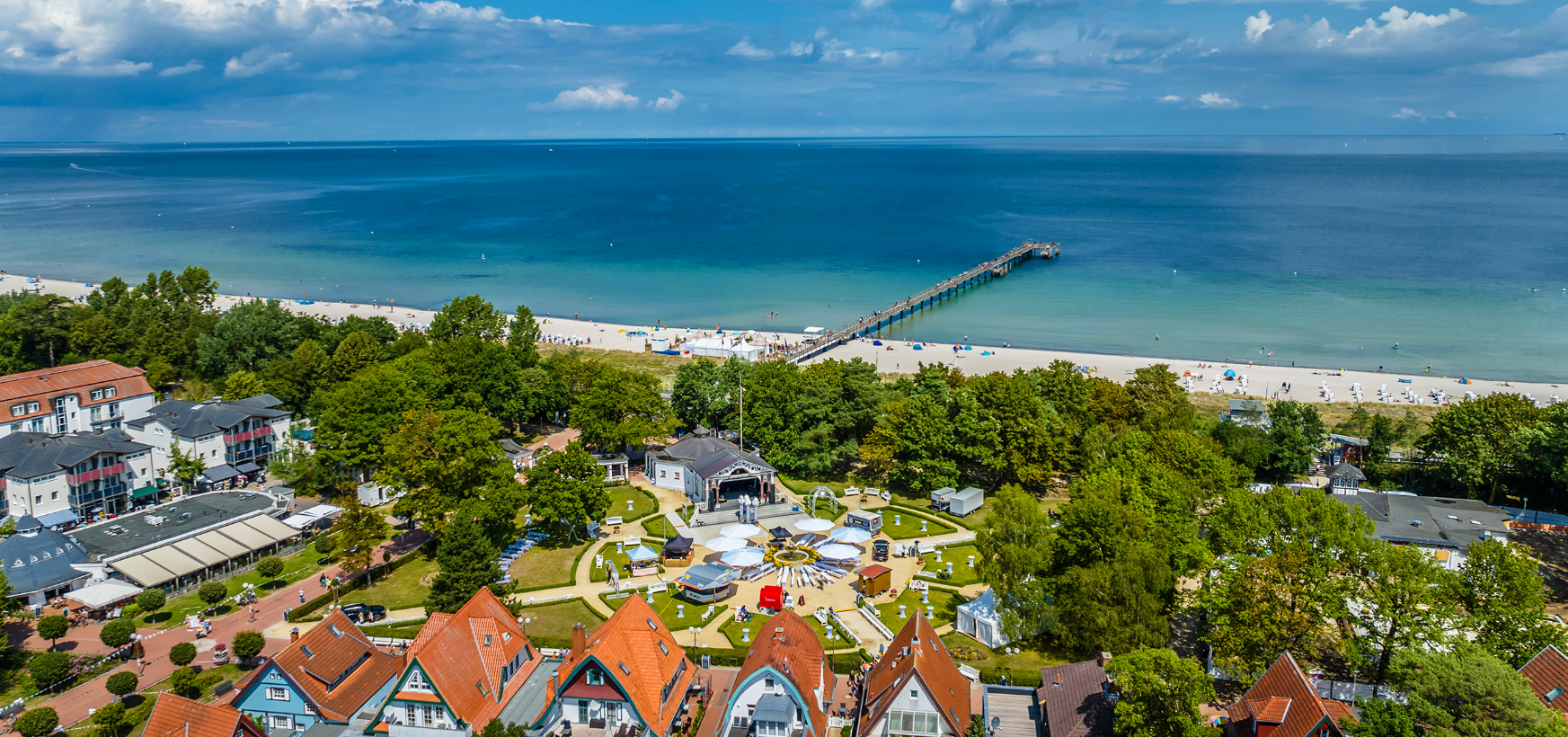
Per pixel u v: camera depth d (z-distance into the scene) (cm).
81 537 11681
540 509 12231
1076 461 14375
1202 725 7425
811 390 15138
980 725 7706
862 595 10800
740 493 14462
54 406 14850
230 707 7725
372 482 14275
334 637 8656
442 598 9919
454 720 7719
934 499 13712
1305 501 9512
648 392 15612
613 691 7962
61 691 8869
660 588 11025
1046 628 9875
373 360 18125
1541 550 11862
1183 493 11294
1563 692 7469
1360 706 7356
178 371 19038
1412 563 8656
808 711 7812
